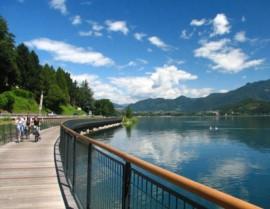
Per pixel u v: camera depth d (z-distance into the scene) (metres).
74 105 172.88
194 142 66.62
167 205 2.80
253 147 58.41
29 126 26.61
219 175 33.09
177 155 47.03
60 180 10.51
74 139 8.60
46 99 134.00
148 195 3.22
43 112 114.94
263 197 24.97
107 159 4.85
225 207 2.00
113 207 4.43
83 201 6.97
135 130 108.88
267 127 124.38
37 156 16.16
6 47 106.00
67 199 8.26
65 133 11.73
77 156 8.12
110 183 4.63
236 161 42.09
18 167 12.99
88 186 6.11
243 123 166.88
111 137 78.75
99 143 5.22
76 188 8.18
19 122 23.91
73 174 8.53
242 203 1.87
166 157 44.94
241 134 89.50
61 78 157.50
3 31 109.19
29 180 10.61
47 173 11.77
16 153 17.31
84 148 6.93
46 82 135.75
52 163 14.02
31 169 12.55
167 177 2.74
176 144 62.25
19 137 23.69
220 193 2.10
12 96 97.38
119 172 4.22
